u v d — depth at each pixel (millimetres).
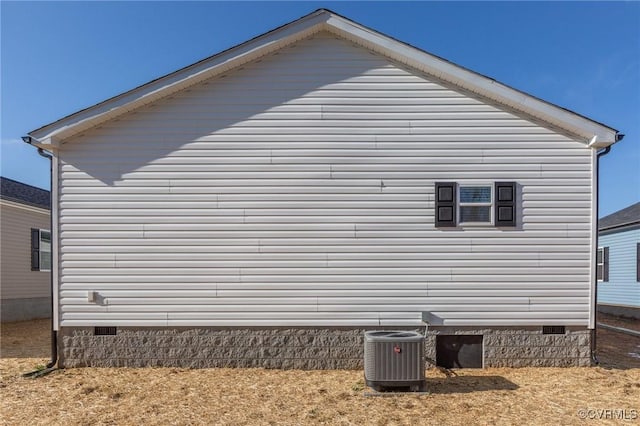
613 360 8367
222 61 7523
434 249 7625
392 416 5453
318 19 7551
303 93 7781
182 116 7738
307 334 7602
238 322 7574
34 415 5465
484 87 7520
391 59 7820
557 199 7645
